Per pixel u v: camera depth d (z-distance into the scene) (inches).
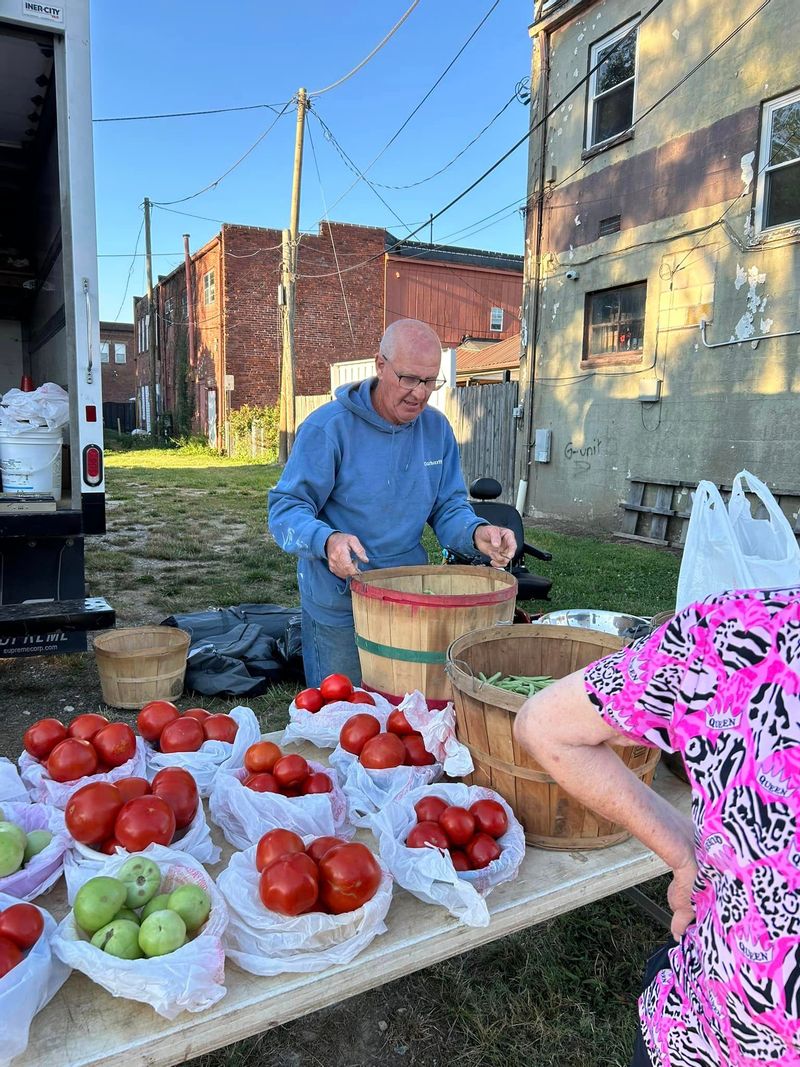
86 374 161.2
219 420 964.0
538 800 60.7
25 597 163.2
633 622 100.5
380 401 106.0
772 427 320.2
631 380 386.3
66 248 160.1
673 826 42.4
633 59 374.9
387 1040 79.3
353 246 958.4
